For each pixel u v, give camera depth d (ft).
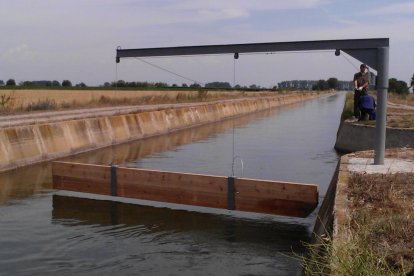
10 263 23.58
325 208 25.21
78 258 24.30
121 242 26.78
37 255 24.70
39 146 53.83
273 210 29.99
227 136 85.71
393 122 59.52
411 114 72.23
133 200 35.47
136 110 87.81
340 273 13.96
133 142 75.15
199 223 30.25
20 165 49.60
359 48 28.32
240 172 48.26
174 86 222.69
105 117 71.51
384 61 27.96
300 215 29.30
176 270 22.81
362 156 33.14
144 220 30.89
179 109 101.71
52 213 32.27
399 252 15.64
